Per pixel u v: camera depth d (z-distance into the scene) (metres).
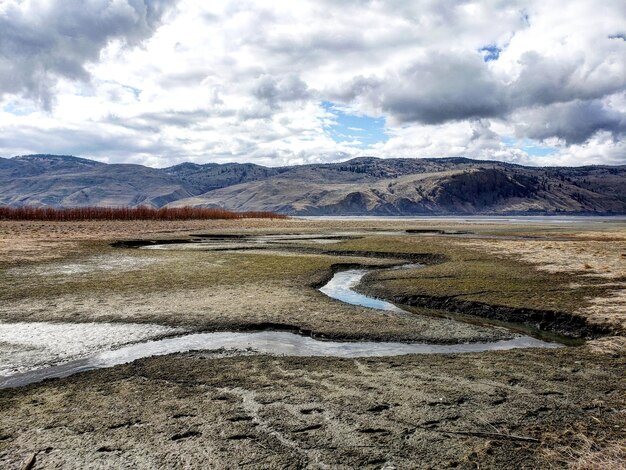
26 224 64.12
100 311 15.72
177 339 12.80
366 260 29.80
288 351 11.68
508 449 6.72
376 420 7.60
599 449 6.70
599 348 11.51
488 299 17.16
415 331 13.34
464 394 8.62
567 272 22.88
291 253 34.38
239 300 17.38
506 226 86.25
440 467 6.29
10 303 16.95
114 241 41.97
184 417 7.77
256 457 6.56
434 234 58.31
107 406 8.23
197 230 62.41
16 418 7.81
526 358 10.79
